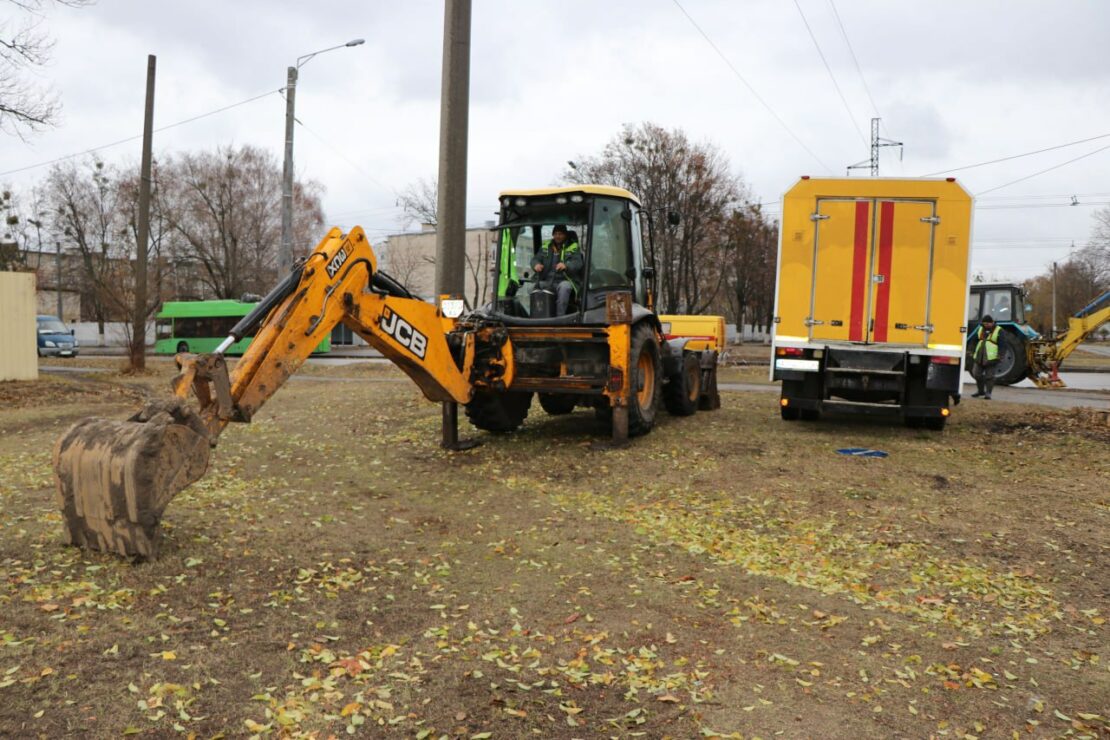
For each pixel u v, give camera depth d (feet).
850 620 16.30
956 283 34.40
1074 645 15.38
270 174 159.22
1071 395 57.21
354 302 23.80
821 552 20.51
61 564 17.30
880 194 35.06
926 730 12.16
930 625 16.20
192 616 15.08
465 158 37.88
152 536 17.34
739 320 171.83
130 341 77.77
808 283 36.04
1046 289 294.05
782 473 28.19
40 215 175.11
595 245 33.22
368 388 54.34
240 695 12.37
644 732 11.77
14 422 40.88
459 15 37.17
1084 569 19.31
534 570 18.84
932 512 23.76
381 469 29.12
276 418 40.78
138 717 11.55
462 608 16.33
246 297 62.13
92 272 147.95
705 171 123.24
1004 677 13.98
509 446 32.71
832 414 41.65
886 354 35.19
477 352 31.89
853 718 12.42
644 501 25.17
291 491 25.46
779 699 12.94
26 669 12.72
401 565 18.89
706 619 16.16
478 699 12.57
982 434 35.76
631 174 122.31
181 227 155.63
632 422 32.78
